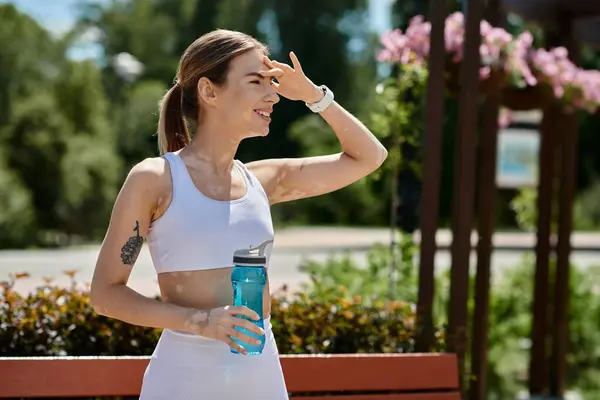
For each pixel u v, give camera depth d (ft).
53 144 80.02
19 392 11.68
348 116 9.75
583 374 29.17
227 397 8.50
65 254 64.69
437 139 15.78
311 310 15.08
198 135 8.92
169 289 8.61
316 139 112.06
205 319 8.02
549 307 25.04
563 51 20.33
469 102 15.94
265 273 8.37
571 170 23.76
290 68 9.28
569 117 23.66
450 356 13.47
